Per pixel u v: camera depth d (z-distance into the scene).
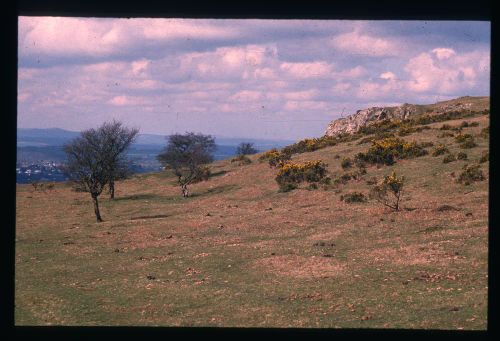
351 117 97.19
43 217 54.12
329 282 23.05
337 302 19.95
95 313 19.88
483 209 36.19
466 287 20.95
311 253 29.28
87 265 29.98
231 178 69.12
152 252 32.88
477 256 25.34
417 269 24.16
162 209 55.69
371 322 17.09
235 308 20.02
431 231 31.77
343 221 37.78
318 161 57.56
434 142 59.81
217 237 36.59
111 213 55.66
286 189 55.28
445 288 21.00
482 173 45.12
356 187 50.06
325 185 53.28
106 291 23.73
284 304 20.19
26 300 22.41
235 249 31.86
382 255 27.41
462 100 91.94
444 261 25.05
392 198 43.62
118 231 41.84
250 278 24.89
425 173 49.22
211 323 17.94
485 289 20.41
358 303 19.70
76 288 24.41
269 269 26.41
